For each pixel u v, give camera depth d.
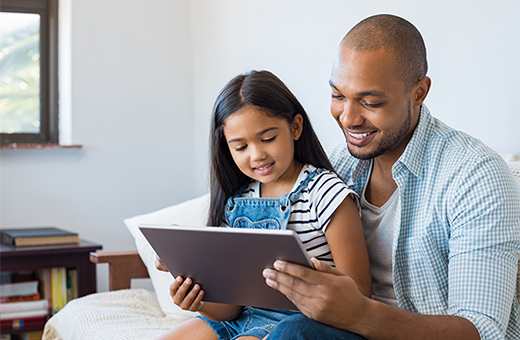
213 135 1.34
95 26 3.13
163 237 1.09
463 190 1.14
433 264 1.20
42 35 3.24
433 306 1.20
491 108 1.61
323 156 1.34
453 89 1.73
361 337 1.00
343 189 1.22
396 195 1.28
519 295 1.20
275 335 0.96
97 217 3.15
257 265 0.99
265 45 2.58
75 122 3.10
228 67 2.88
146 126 3.24
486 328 1.02
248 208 1.32
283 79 2.48
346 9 2.11
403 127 1.20
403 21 1.20
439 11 1.76
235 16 2.81
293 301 0.97
